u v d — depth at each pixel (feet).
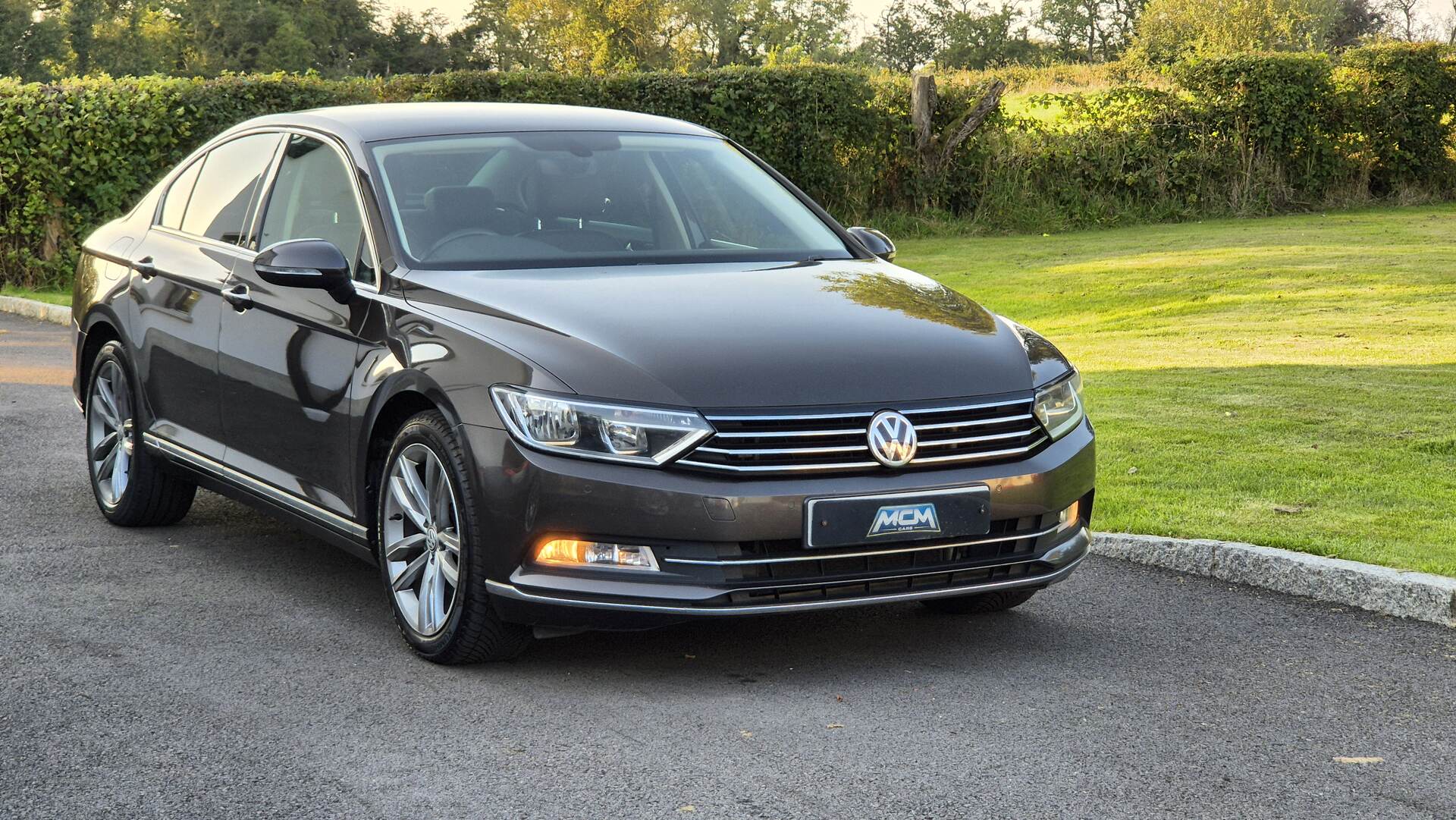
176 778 11.23
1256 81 71.77
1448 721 12.64
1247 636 15.14
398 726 12.39
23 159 49.11
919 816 10.51
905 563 13.20
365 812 10.59
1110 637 15.14
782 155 67.97
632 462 12.53
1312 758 11.74
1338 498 19.89
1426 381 28.09
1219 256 52.34
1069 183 72.28
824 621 15.72
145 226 20.33
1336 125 73.87
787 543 12.74
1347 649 14.71
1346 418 25.02
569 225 16.14
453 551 13.85
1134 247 59.00
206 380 17.60
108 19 302.66
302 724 12.42
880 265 16.74
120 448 20.02
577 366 12.88
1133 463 22.38
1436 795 10.97
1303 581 16.66
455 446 13.33
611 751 11.79
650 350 13.04
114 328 19.71
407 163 16.46
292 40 310.04
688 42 287.48
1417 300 39.78
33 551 18.47
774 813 10.55
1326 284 43.68
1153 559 18.04
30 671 13.80
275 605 16.15
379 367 14.43
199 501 21.49
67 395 30.35
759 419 12.59
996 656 14.48
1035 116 73.87
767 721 12.53
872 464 12.80
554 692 13.29
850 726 12.41
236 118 53.83
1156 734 12.26
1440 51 73.87
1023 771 11.38
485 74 63.82
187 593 16.61
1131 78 75.25
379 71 343.05
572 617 12.75
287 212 17.22
